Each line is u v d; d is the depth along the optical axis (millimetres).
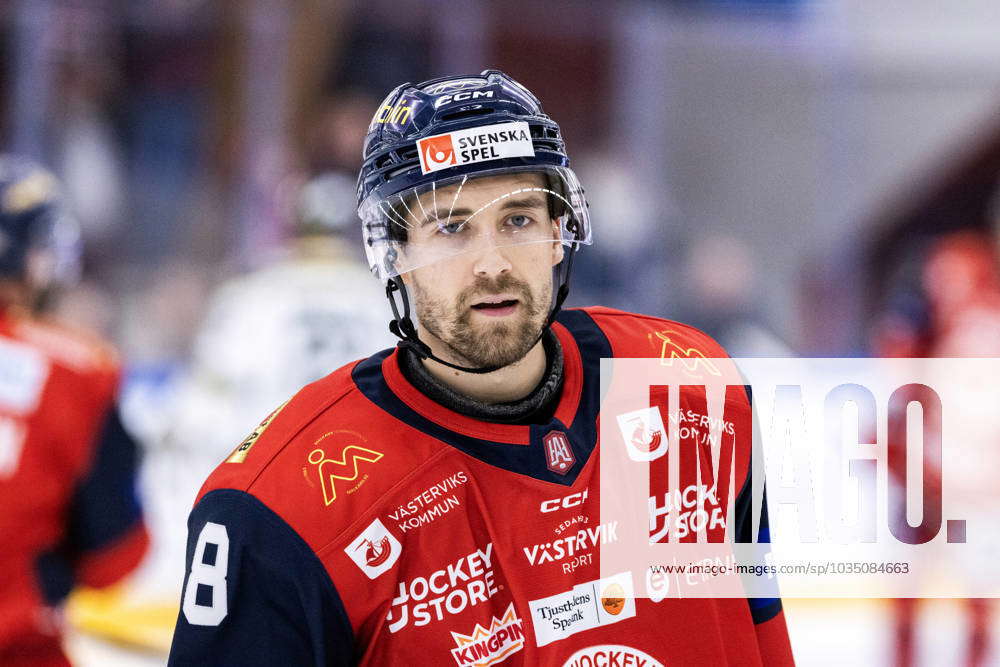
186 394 14203
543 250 4855
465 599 4754
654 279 21844
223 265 20578
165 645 14445
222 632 4660
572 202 5242
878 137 23531
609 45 23109
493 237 4770
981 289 12570
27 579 7414
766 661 5590
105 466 7750
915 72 23297
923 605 12820
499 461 4852
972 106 23328
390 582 4695
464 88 5020
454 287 4766
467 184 4773
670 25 23125
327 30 21578
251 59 21516
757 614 5594
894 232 23625
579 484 4938
